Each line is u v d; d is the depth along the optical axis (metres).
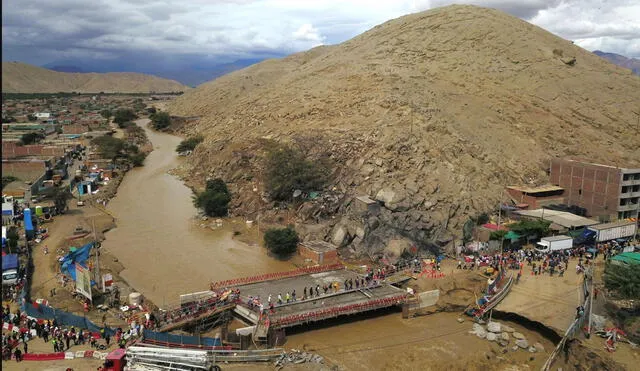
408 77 115.69
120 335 45.88
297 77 142.12
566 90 119.44
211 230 84.62
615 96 120.44
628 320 51.12
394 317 56.38
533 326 52.56
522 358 47.94
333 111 108.62
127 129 199.25
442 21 142.75
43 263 66.62
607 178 82.50
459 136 94.94
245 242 78.62
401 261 68.75
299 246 73.12
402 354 48.19
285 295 57.28
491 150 96.00
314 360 45.47
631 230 77.62
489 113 107.81
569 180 88.75
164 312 52.31
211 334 50.91
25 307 48.91
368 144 90.06
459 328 53.72
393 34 145.88
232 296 55.84
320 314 52.22
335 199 81.62
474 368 46.22
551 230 76.12
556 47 137.62
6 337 43.84
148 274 65.56
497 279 60.53
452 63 124.75
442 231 74.00
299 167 87.75
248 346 47.62
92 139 163.00
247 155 107.31
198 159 127.81
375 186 80.06
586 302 52.78
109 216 90.94
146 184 117.88
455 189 81.94
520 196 86.38
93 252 71.38
